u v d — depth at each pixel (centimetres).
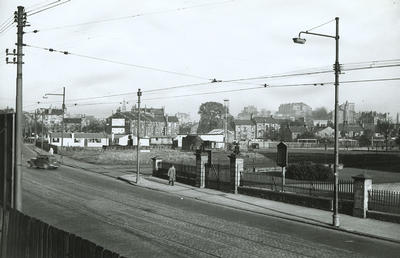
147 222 2056
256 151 9388
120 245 1598
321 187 3212
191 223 2070
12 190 1488
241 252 1548
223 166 3422
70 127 15825
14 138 1550
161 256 1461
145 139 11094
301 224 2158
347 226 2067
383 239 1847
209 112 17775
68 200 2706
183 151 9081
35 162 5069
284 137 15925
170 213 2341
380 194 2273
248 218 2272
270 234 1883
